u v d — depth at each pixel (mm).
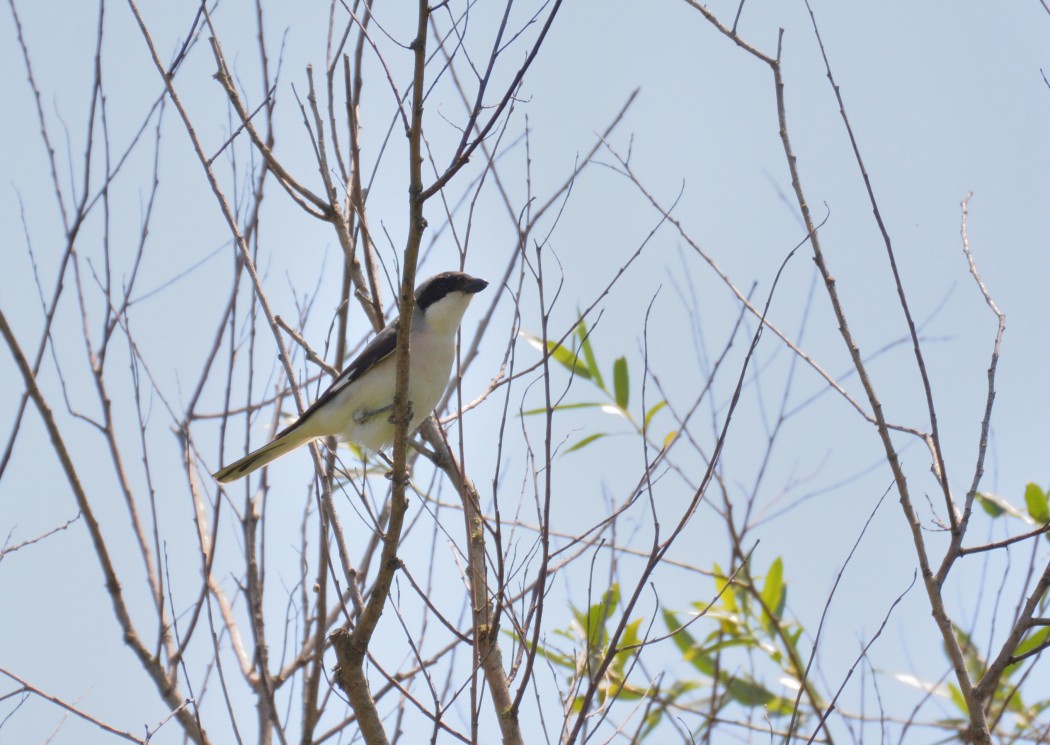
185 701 9031
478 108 7559
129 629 9984
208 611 9133
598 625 9039
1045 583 7590
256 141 11086
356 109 10695
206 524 11078
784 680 11258
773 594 12656
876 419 7957
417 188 7656
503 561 8008
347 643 8297
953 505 7859
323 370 10930
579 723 7215
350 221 11242
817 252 8297
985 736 7258
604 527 8836
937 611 7609
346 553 9141
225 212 9945
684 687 12055
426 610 9914
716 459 7641
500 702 8984
